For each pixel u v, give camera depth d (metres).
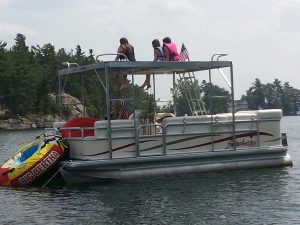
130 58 13.73
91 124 14.40
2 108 97.12
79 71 13.87
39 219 9.35
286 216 9.09
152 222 8.95
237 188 11.62
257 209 9.65
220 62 13.77
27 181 12.81
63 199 11.00
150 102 15.09
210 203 10.22
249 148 14.11
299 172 13.55
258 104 169.75
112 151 12.76
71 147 13.31
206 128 13.70
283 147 14.41
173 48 13.95
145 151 13.05
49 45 122.06
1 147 33.56
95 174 12.62
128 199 10.75
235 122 13.99
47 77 102.81
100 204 10.38
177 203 10.30
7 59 100.50
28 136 57.16
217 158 13.72
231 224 8.72
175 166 13.29
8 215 9.72
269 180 12.48
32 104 99.88
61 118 15.23
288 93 181.75
